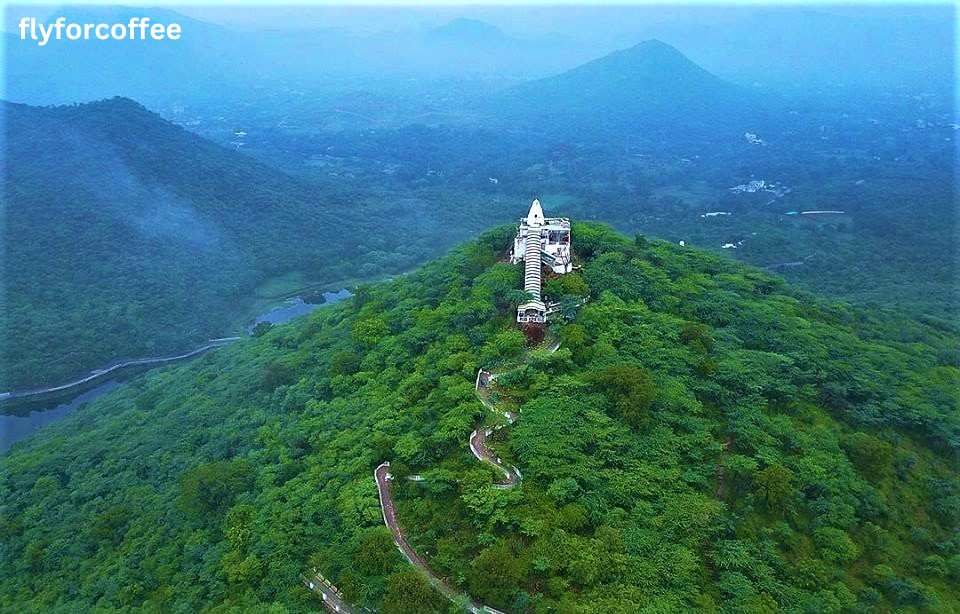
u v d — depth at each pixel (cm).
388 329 9850
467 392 7444
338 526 6312
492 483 6250
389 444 7094
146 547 7300
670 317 8769
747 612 5062
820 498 6272
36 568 7850
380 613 5247
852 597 5428
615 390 7106
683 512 5816
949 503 6662
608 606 4975
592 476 6097
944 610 5550
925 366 8644
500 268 10138
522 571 5325
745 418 7056
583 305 9069
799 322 9144
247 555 6381
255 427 8950
